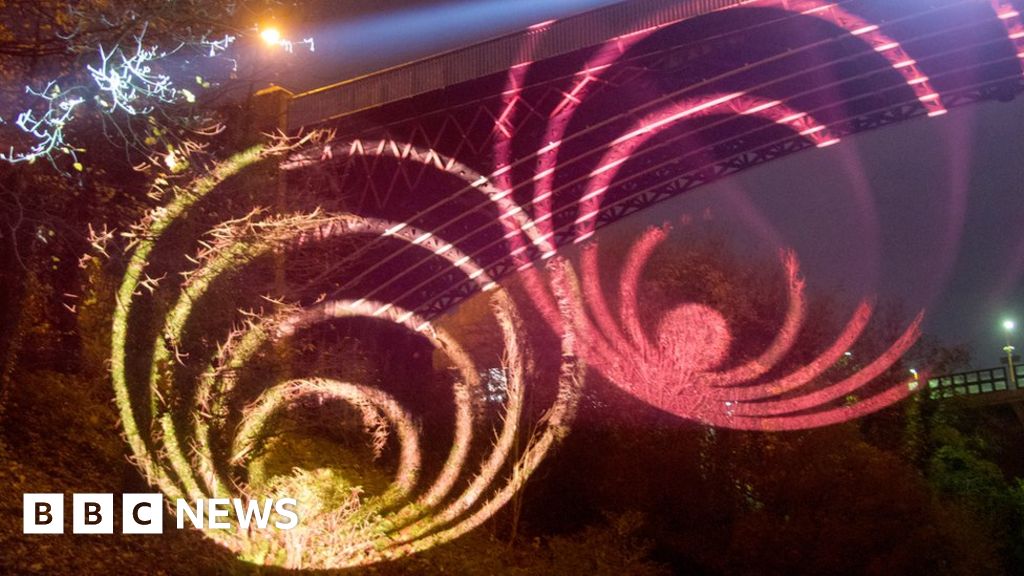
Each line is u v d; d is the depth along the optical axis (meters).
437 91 33.72
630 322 21.91
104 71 10.12
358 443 20.81
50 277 16.36
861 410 24.42
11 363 13.73
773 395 21.61
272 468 15.34
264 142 15.70
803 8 29.56
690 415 20.42
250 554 12.03
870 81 33.44
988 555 20.80
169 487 12.31
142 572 10.75
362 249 24.03
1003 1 28.80
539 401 21.88
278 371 14.64
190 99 11.51
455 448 21.98
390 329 31.80
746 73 31.80
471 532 18.23
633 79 32.06
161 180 12.55
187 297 12.78
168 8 10.69
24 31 11.65
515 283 23.69
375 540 14.43
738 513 19.69
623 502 19.91
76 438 14.18
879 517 18.55
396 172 35.00
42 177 12.44
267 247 14.23
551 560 17.45
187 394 12.62
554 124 33.59
